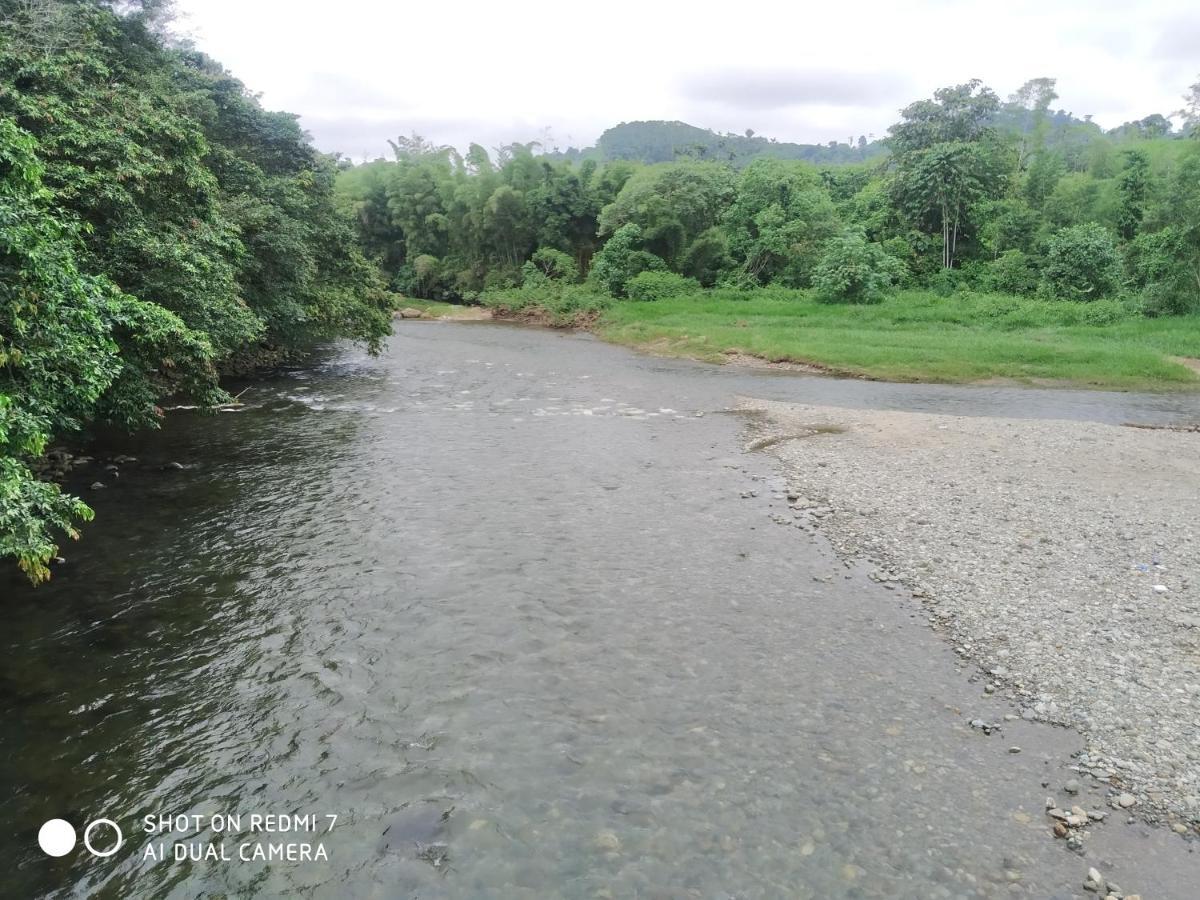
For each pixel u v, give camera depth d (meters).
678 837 6.43
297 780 7.05
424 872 6.07
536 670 8.89
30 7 15.90
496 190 64.31
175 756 7.32
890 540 13.02
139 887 5.91
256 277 24.19
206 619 9.89
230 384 27.89
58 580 10.90
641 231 57.91
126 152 14.38
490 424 21.98
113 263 14.35
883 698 8.45
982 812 6.73
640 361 37.25
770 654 9.37
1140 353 31.42
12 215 8.74
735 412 24.70
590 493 15.60
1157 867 6.11
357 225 77.06
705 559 12.28
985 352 33.00
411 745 7.54
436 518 13.84
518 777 7.13
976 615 10.27
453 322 60.22
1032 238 50.34
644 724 7.93
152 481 15.58
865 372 32.19
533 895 5.85
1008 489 15.58
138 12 21.27
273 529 13.07
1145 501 14.73
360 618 10.01
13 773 7.02
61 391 10.23
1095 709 8.12
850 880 5.98
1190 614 10.09
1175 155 53.28
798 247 54.09
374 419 22.27
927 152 53.09
